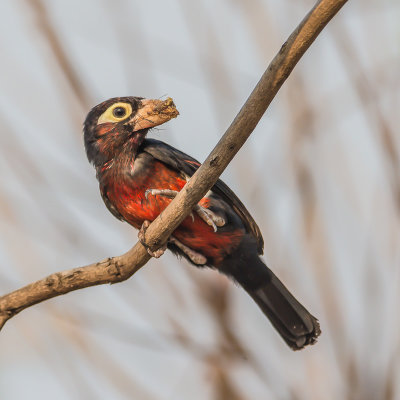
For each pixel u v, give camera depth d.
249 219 10.46
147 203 10.04
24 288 9.21
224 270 10.94
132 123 10.08
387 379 10.66
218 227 10.20
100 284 9.27
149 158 10.03
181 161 10.02
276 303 11.16
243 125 7.77
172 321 11.17
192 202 8.43
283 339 11.23
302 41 7.17
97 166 10.36
